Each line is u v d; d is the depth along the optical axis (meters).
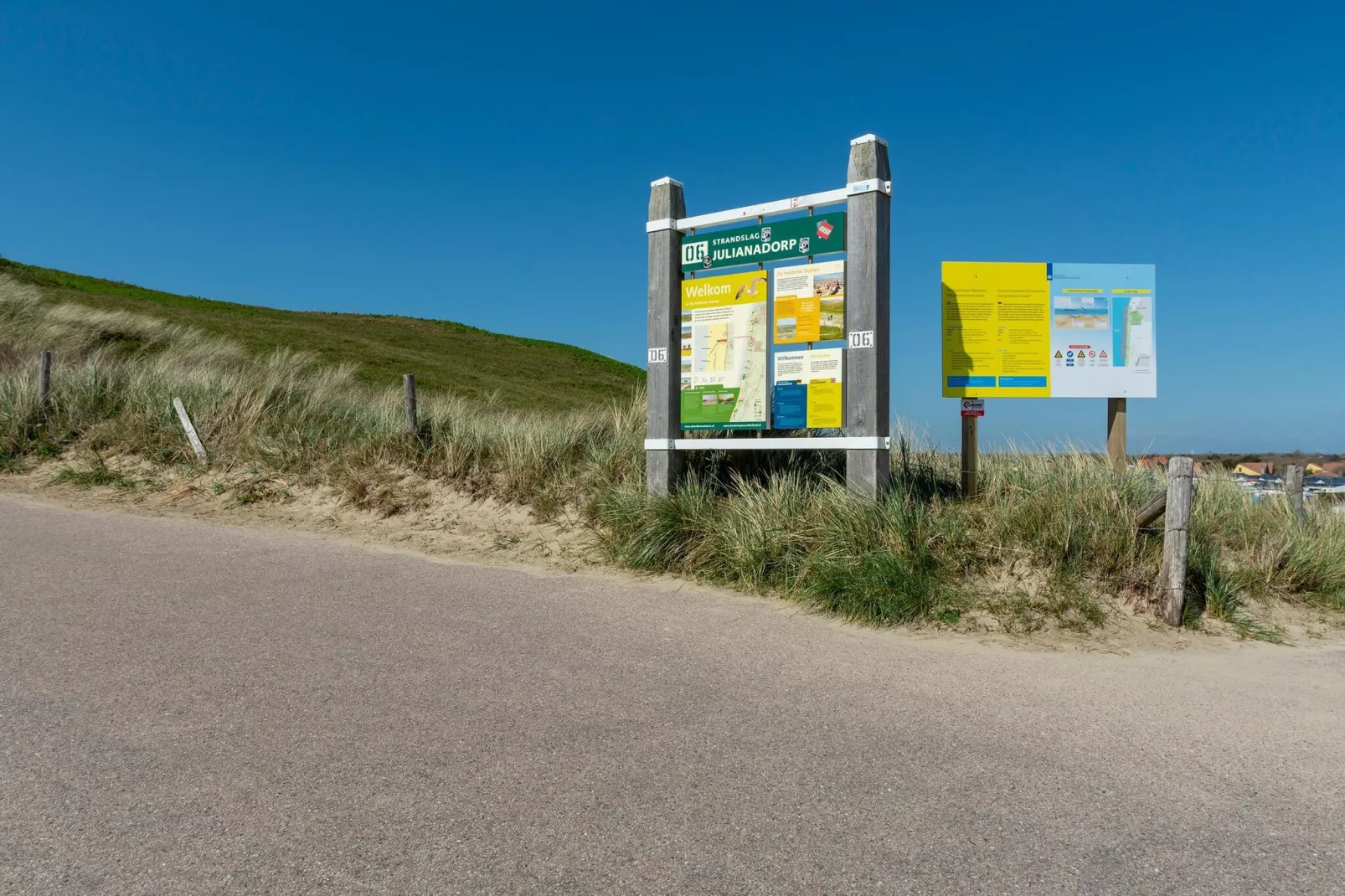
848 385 7.36
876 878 2.74
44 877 2.66
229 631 5.33
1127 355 8.32
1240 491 8.39
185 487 10.55
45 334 19.77
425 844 2.89
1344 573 6.83
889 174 7.48
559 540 8.34
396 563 7.59
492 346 48.09
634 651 5.19
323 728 3.88
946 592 6.17
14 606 5.71
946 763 3.67
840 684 4.69
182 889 2.61
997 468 8.34
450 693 4.37
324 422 11.73
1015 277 8.27
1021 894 2.67
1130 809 3.27
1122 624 5.93
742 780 3.44
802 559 6.85
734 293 8.13
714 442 7.93
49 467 11.46
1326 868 2.86
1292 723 4.25
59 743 3.64
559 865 2.79
